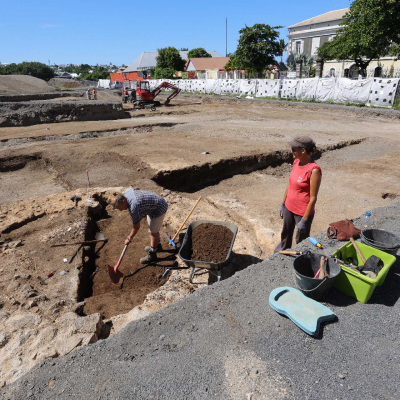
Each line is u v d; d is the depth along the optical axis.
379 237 3.47
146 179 7.98
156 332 2.68
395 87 18.39
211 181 8.89
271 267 3.51
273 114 19.64
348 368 2.34
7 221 5.76
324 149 11.05
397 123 16.27
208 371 2.32
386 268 2.93
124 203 4.26
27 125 16.22
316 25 40.16
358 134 13.39
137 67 66.00
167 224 6.14
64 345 2.99
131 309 4.02
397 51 20.94
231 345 2.54
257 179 8.98
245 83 28.53
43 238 5.33
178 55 56.03
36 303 3.88
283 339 2.59
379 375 2.28
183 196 7.66
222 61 58.03
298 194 3.66
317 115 18.95
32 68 49.53
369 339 2.59
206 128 14.88
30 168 9.64
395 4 19.30
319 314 2.70
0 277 4.37
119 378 2.29
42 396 2.18
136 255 5.27
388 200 7.37
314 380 2.25
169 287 4.23
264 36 29.80
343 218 6.45
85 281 4.60
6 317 3.60
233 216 6.56
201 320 2.79
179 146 11.00
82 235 5.43
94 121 17.53
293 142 3.48
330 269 3.03
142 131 14.83
